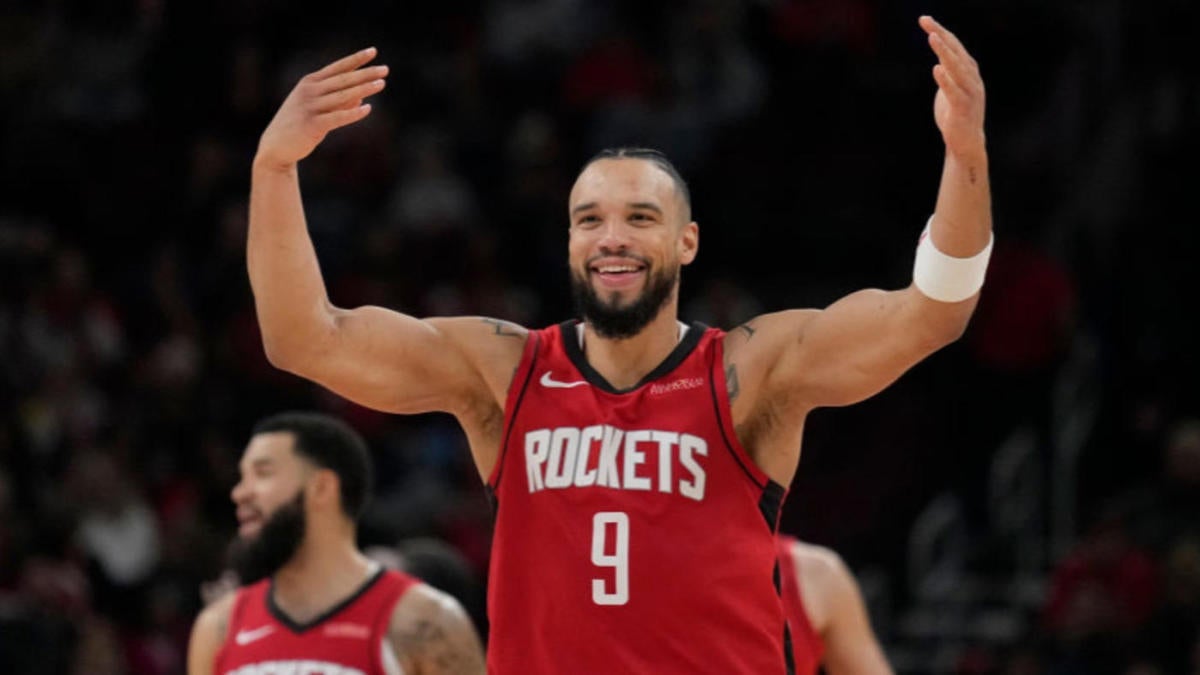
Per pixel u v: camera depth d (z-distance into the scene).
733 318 37.12
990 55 43.84
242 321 35.69
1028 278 38.00
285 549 18.30
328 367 12.72
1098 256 41.03
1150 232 40.31
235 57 39.38
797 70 42.50
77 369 33.50
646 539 12.25
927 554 36.06
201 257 37.47
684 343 12.94
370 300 36.56
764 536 12.55
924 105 42.44
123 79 39.97
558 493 12.46
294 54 41.00
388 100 41.38
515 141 40.88
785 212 40.91
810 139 41.78
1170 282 39.28
